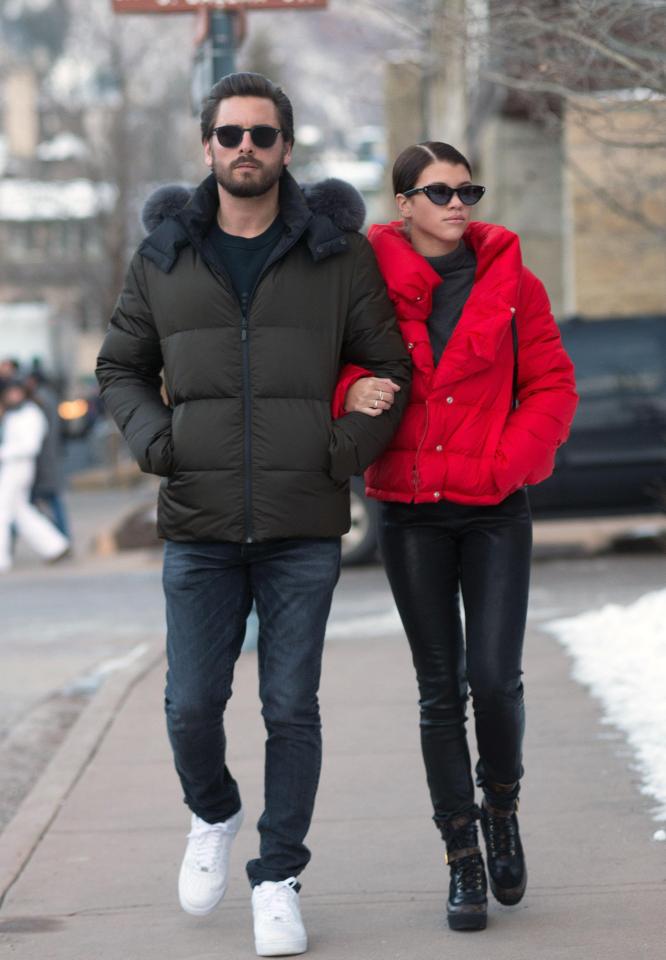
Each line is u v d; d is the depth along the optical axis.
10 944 11.69
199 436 11.13
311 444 11.11
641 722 17.14
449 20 22.44
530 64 22.09
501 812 11.80
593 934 11.19
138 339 11.55
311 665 11.38
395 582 11.56
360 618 28.12
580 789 15.05
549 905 11.90
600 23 18.30
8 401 43.31
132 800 15.77
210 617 11.35
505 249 11.19
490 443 11.23
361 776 16.11
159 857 13.82
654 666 19.16
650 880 12.33
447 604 11.51
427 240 11.44
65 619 32.03
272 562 11.35
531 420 11.23
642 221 27.95
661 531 38.25
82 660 27.11
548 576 32.66
